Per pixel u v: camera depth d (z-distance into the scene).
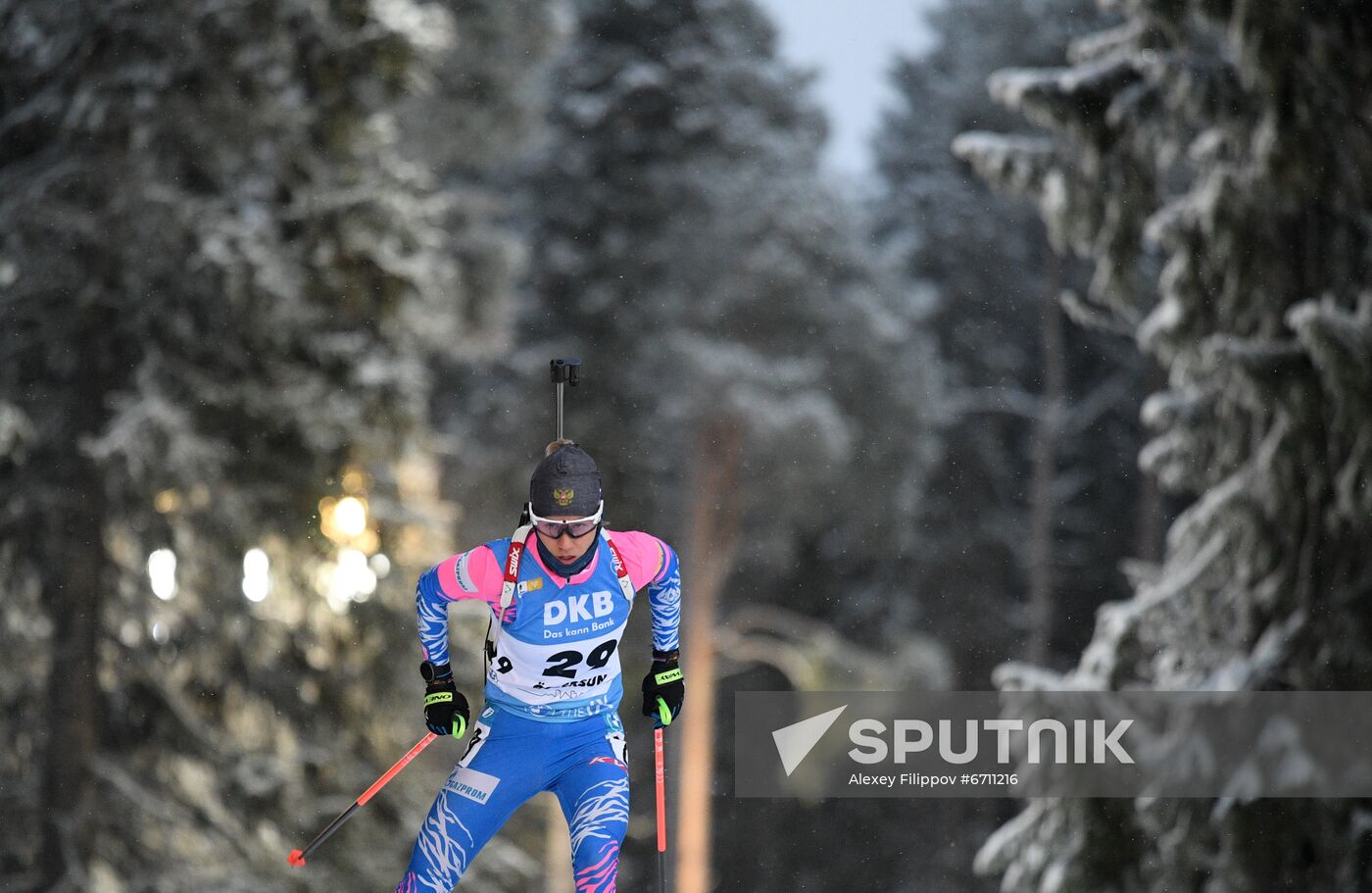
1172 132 24.16
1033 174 25.12
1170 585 23.80
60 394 28.03
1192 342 23.66
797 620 72.06
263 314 27.86
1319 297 22.75
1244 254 22.98
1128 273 24.81
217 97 26.75
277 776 28.61
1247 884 21.84
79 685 26.89
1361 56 21.72
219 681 28.98
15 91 27.62
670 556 11.58
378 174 30.06
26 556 27.47
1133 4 23.61
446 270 30.92
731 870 69.44
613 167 62.41
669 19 63.22
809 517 60.25
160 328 27.81
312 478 28.73
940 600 75.56
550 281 63.12
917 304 66.75
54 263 27.20
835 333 59.44
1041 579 74.75
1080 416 79.12
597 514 10.77
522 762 11.53
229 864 27.81
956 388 78.88
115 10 26.05
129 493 27.38
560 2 47.31
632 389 60.72
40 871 26.22
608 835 11.13
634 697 57.59
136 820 27.11
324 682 30.19
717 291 58.59
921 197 81.69
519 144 48.19
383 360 29.88
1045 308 78.19
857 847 71.56
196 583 28.31
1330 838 21.78
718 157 61.91
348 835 29.27
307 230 29.30
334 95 29.02
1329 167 22.11
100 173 26.61
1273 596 22.81
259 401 28.09
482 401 62.53
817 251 60.31
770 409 55.25
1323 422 22.06
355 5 28.70
